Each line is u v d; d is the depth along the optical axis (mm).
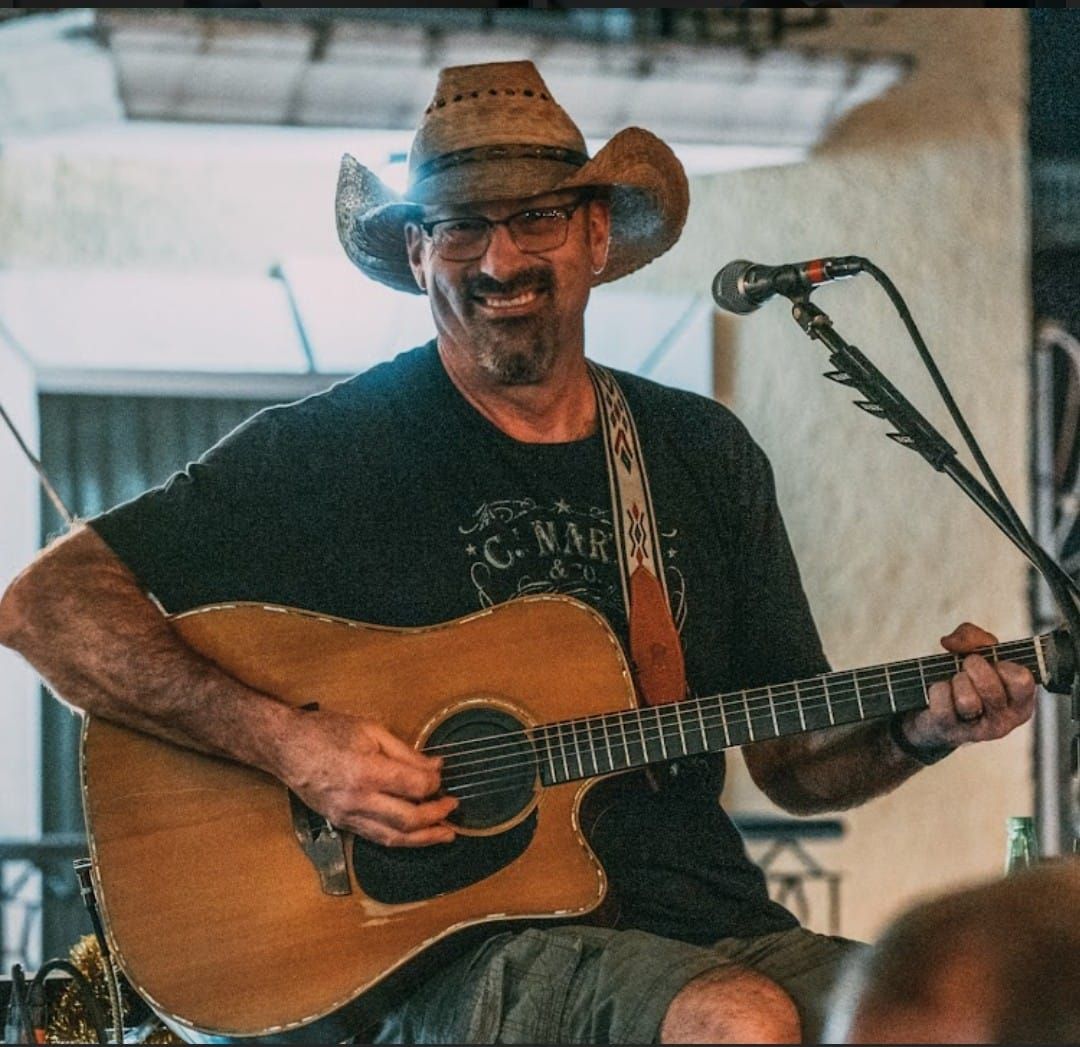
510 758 4910
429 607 5121
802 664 5492
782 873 9758
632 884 4973
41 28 8102
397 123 8664
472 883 4820
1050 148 9602
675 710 4914
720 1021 4176
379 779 4734
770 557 5527
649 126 9047
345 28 8250
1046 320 9617
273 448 5199
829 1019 2295
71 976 4984
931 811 9656
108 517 5125
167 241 9555
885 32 9336
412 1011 4820
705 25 9047
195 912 4816
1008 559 9586
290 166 9562
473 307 5230
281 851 4852
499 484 5227
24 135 8648
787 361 9758
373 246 5832
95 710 4945
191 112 8484
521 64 5402
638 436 5387
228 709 4836
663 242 5895
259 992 4754
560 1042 4496
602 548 5242
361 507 5168
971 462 9594
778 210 9672
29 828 9617
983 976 2104
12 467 9516
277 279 9625
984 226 9594
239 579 5148
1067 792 9453
